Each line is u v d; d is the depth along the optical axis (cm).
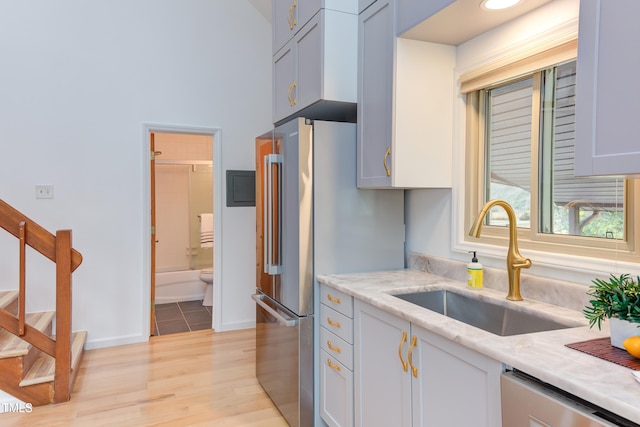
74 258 253
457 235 212
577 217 160
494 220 201
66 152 332
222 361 317
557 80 167
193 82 373
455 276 211
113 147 346
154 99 359
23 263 242
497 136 199
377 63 208
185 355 329
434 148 206
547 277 166
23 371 246
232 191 390
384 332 166
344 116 267
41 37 323
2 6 313
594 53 109
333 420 209
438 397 135
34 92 322
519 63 174
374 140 211
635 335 104
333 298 208
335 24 221
